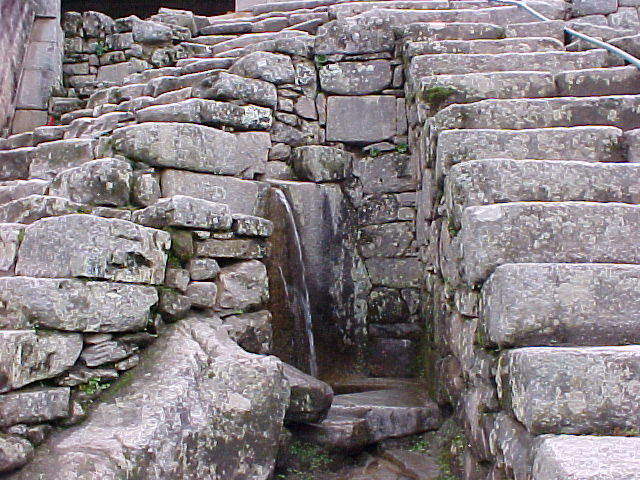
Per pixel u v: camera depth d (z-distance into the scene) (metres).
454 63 5.13
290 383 3.55
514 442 2.45
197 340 3.30
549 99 4.34
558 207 3.07
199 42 7.26
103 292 3.02
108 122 5.02
